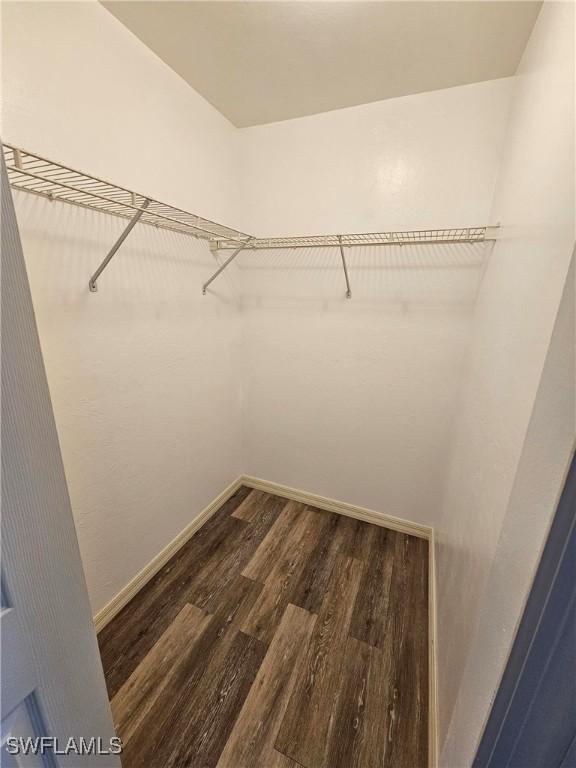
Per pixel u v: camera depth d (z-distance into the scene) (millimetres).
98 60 1146
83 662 626
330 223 1833
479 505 939
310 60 1355
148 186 1398
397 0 1062
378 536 2027
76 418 1231
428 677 1258
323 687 1222
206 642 1377
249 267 2096
